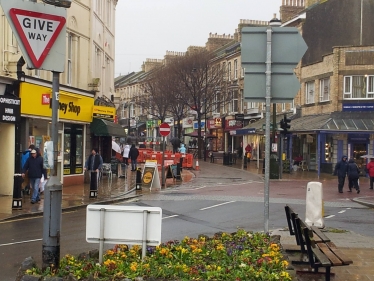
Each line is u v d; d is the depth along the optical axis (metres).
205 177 31.73
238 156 54.94
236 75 55.94
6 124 18.77
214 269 6.33
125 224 6.77
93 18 26.53
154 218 6.76
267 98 7.96
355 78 35.72
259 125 44.72
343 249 9.71
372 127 33.69
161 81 54.53
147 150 45.75
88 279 5.88
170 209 16.47
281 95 8.01
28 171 16.67
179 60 53.69
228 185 26.36
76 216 14.63
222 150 60.84
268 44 7.96
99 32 28.86
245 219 14.42
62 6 6.49
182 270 6.20
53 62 6.39
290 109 44.38
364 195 22.48
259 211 16.16
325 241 7.30
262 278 6.00
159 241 6.75
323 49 40.41
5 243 10.27
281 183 27.95
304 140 40.84
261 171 37.00
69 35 23.64
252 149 52.72
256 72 8.06
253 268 6.41
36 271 6.18
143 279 5.93
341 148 35.66
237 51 54.62
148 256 6.78
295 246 8.74
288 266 6.89
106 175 29.53
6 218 13.61
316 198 12.03
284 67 8.02
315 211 12.01
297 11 50.12
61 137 22.16
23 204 16.38
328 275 6.84
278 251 7.63
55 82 6.41
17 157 18.89
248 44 8.07
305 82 41.59
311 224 11.97
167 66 55.78
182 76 52.22
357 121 34.56
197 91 52.00
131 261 6.73
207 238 8.62
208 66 52.31
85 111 24.34
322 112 38.22
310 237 7.12
